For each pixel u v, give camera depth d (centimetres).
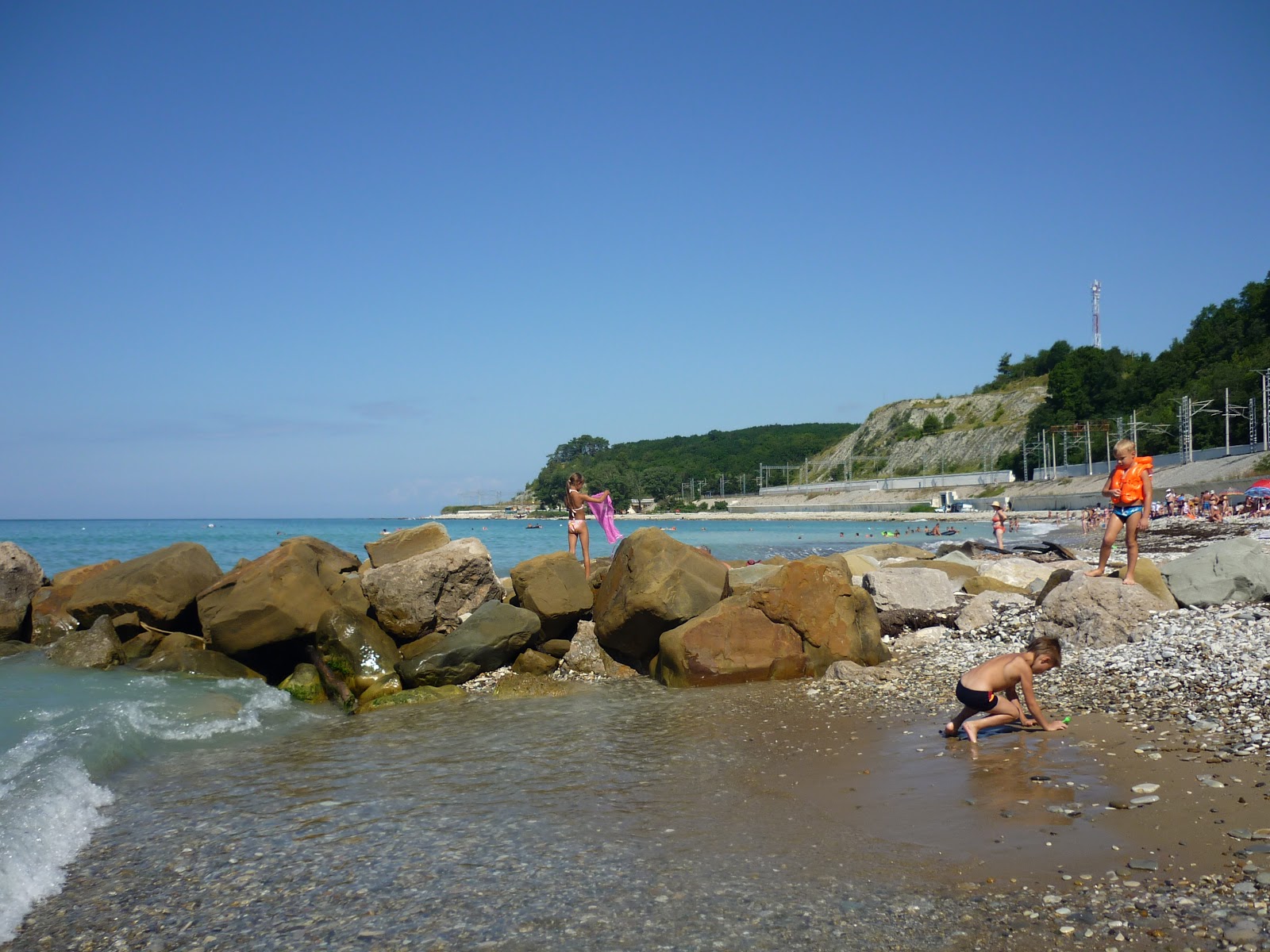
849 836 618
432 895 552
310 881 584
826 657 1279
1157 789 653
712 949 462
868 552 3011
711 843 622
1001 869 541
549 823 679
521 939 484
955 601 1711
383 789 791
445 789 786
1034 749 794
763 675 1266
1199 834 566
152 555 1564
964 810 650
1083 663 1114
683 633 1287
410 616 1422
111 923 536
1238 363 12112
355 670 1272
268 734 1048
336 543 7756
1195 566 1292
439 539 1656
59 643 1386
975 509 12800
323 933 507
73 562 4009
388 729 1058
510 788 781
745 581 1395
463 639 1321
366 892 562
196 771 873
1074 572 1477
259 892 571
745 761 839
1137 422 12388
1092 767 721
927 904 500
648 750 902
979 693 858
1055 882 516
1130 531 1271
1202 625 1145
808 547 5488
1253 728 773
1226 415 9825
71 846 662
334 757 923
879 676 1212
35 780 771
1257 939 432
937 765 776
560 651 1429
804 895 523
